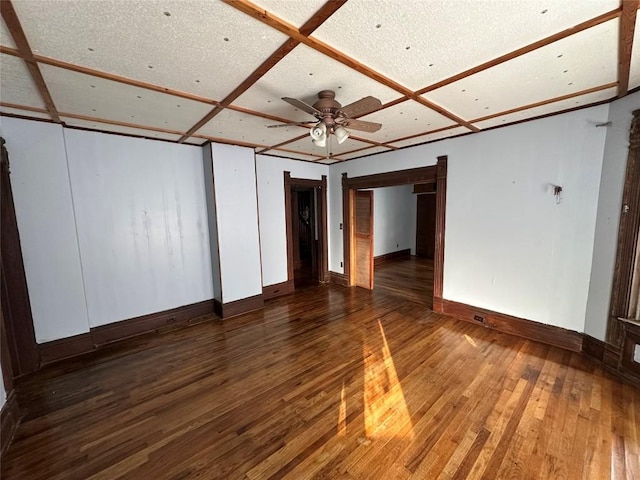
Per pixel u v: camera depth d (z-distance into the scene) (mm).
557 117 2896
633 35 1566
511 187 3281
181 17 1367
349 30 1503
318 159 5301
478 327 3635
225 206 4078
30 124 2812
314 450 1835
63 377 2727
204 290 4277
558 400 2232
